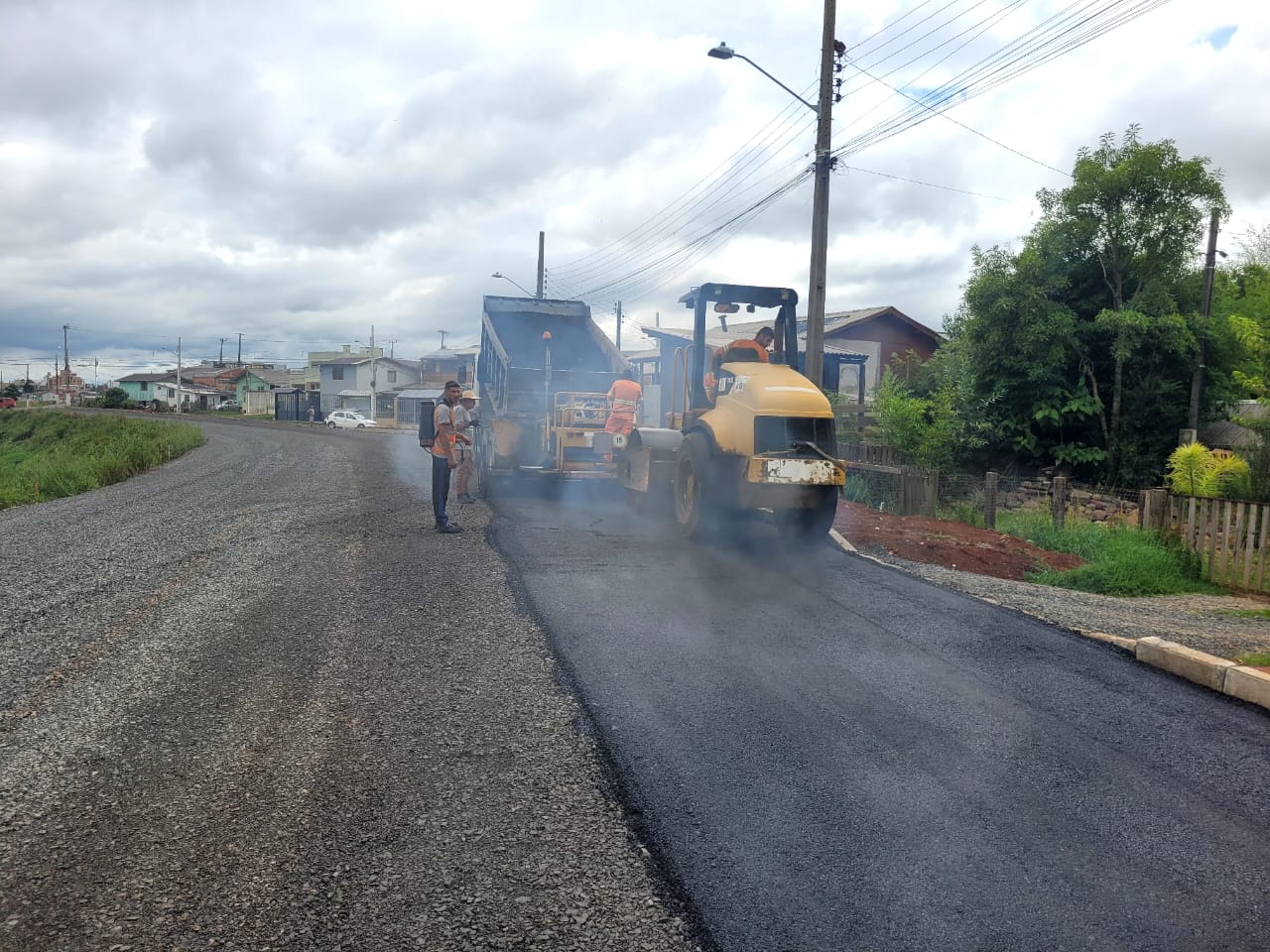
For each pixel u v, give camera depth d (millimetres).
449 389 10148
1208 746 4594
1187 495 10820
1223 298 19156
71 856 3406
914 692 5168
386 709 4812
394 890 3189
